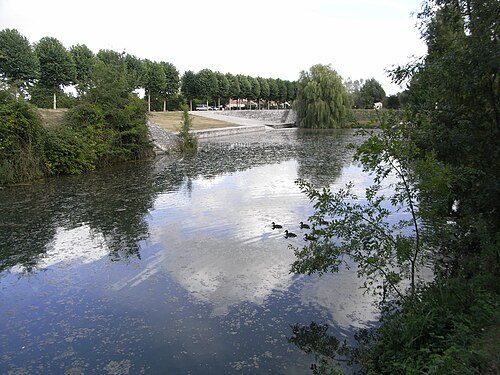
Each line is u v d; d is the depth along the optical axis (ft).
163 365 18.67
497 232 23.86
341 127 194.39
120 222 41.16
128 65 181.57
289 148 111.34
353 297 24.70
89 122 80.48
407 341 17.65
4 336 21.40
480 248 23.67
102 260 31.48
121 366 18.67
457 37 25.46
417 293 21.74
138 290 26.37
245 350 19.66
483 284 19.98
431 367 14.33
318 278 27.43
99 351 19.92
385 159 19.49
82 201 50.29
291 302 24.31
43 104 127.34
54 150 68.90
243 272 28.73
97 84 85.66
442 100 26.35
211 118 204.33
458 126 26.20
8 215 44.01
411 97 29.37
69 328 22.09
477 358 14.23
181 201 49.93
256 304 24.16
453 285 20.34
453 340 16.26
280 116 246.47
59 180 65.26
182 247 33.86
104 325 22.27
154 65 200.03
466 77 23.25
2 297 25.79
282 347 19.84
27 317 23.32
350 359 18.70
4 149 62.18
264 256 31.65
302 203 48.39
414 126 26.30
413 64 28.91
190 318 22.77
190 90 238.68
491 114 25.45
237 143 128.67
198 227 39.17
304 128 198.70
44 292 26.35
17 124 63.10
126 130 87.81
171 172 72.59
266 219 41.68
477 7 22.86
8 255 32.65
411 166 19.93
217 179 64.95
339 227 21.67
